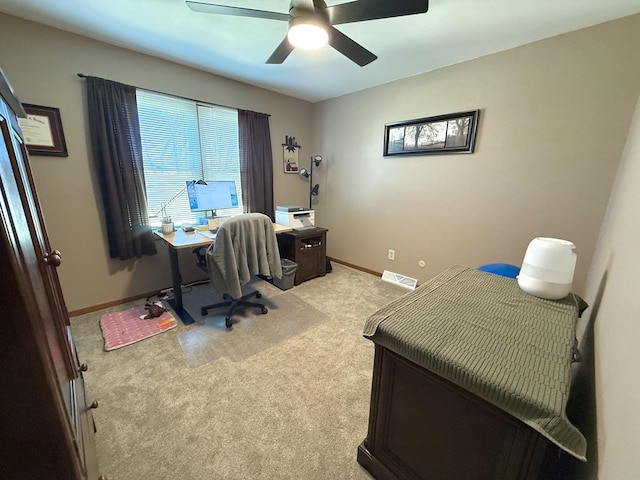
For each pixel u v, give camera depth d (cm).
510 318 99
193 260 301
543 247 117
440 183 270
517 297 117
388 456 106
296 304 265
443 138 258
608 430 63
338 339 208
